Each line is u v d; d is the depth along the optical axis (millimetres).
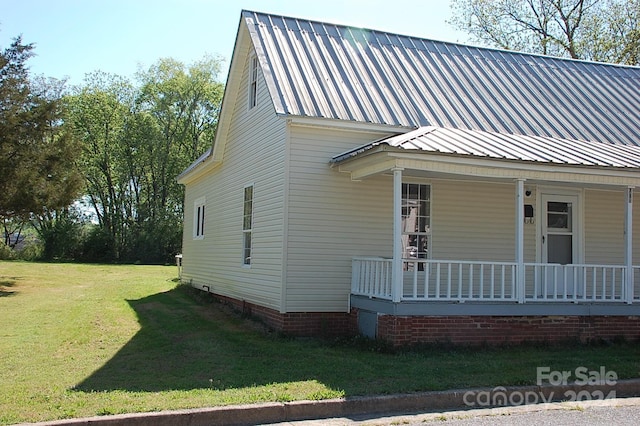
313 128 12031
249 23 14352
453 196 13242
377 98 13172
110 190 48188
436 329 10352
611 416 6879
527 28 35906
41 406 6543
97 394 7066
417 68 15148
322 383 7691
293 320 11688
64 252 42250
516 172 10828
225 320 13516
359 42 15414
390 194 12547
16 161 20047
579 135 14031
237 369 8594
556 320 11227
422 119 12875
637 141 14398
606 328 11570
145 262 42625
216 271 17297
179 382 7758
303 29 14984
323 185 12047
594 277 11578
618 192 14594
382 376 8117
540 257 13805
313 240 11922
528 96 15422
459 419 6711
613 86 17297
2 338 10891
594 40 34094
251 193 14281
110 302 16453
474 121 13430
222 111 16312
